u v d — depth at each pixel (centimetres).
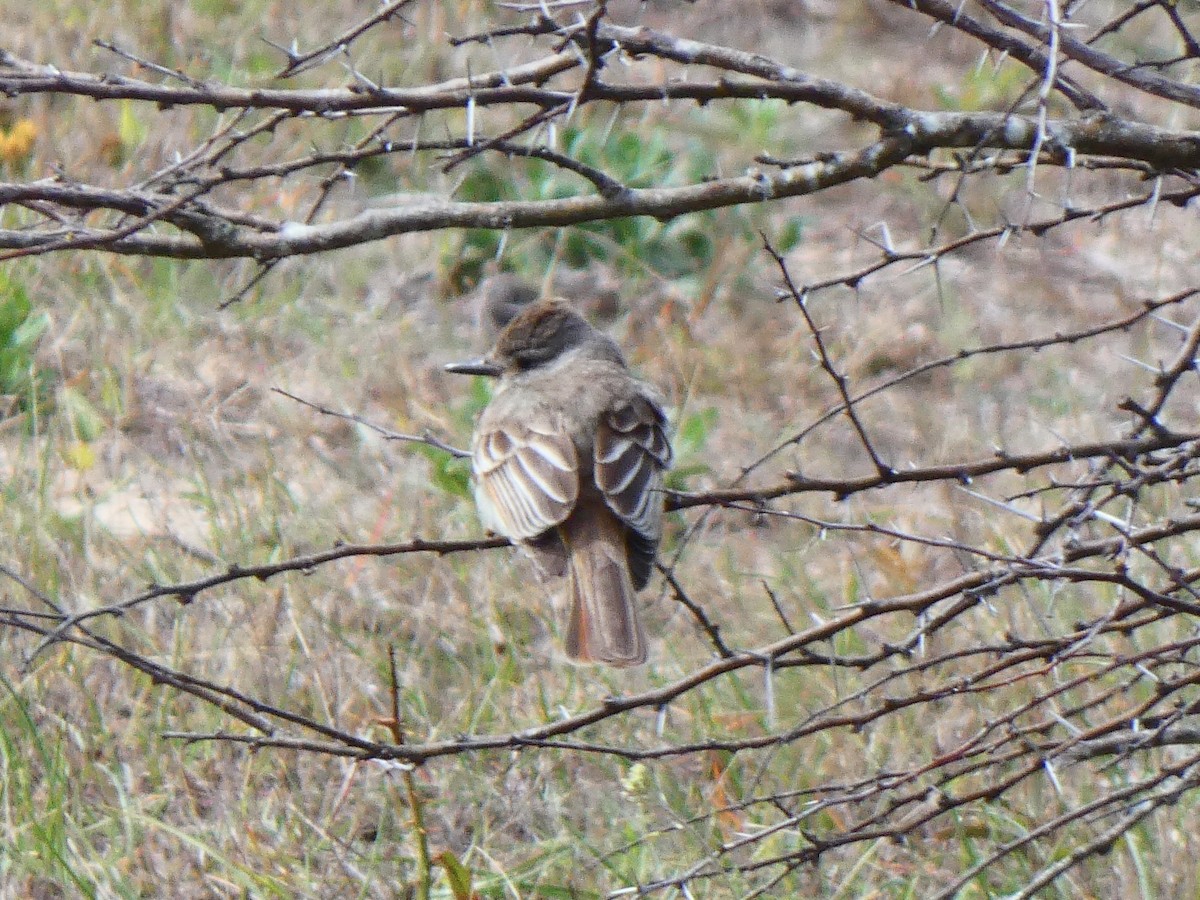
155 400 1456
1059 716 758
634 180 1684
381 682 1141
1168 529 753
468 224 778
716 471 1421
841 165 800
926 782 1036
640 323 1631
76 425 1409
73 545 1242
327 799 1052
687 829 970
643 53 789
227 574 771
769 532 1365
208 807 1051
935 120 809
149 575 1216
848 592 1215
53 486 1345
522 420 988
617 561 924
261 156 1725
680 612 1227
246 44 1878
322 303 1614
